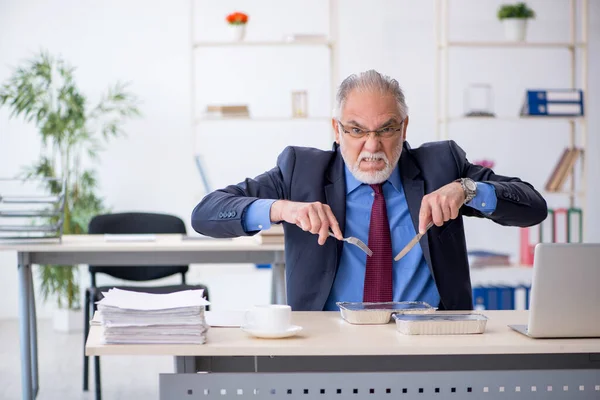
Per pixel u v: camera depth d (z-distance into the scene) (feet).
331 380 5.62
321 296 7.33
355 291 7.41
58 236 11.37
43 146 18.13
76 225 17.12
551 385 5.76
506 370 5.83
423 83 18.74
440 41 18.29
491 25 18.69
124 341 5.52
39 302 18.79
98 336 5.78
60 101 17.52
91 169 18.38
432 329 5.97
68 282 17.46
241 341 5.67
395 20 18.66
